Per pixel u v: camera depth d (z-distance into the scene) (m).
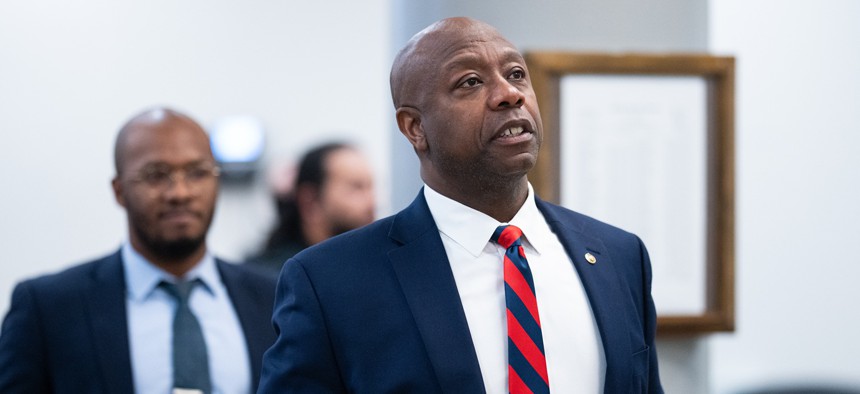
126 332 4.94
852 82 9.40
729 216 5.79
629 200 5.74
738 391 8.93
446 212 3.59
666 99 5.77
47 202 11.91
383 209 10.23
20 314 4.91
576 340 3.44
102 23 11.95
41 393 4.85
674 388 5.88
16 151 11.83
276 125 12.23
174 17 12.08
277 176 8.51
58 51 11.88
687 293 5.82
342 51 12.38
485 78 3.42
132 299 5.08
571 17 5.84
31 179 11.85
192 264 5.20
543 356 3.34
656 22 5.92
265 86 12.25
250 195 11.83
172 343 4.99
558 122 5.66
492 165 3.40
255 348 5.12
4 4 11.73
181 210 5.07
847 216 9.49
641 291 3.75
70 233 11.95
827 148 9.43
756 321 9.50
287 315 3.52
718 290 5.82
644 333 3.73
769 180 9.43
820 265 9.52
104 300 4.99
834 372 9.56
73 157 11.95
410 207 3.70
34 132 11.87
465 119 3.39
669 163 5.78
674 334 5.79
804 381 9.25
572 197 5.68
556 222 3.70
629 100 5.73
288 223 8.27
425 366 3.33
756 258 9.51
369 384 3.37
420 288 3.44
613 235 3.80
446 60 3.45
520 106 3.39
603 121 5.71
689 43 5.97
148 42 12.05
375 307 3.45
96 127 12.00
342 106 12.37
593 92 5.70
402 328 3.40
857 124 9.39
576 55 5.64
